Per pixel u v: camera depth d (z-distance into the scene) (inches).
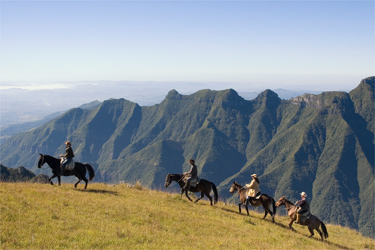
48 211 686.5
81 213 709.3
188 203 995.3
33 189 838.5
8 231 568.1
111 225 665.6
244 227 821.2
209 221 817.5
